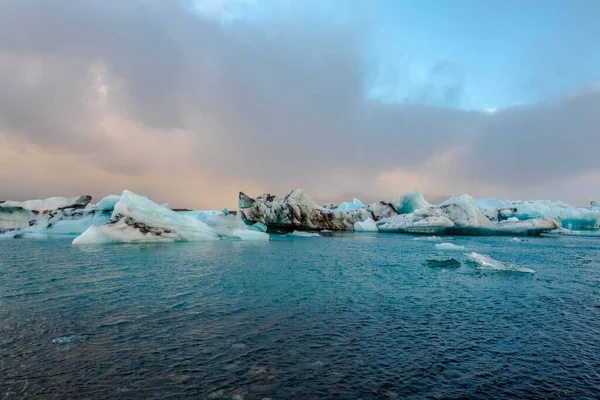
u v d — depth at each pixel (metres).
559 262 20.92
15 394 4.75
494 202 67.94
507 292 11.84
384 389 5.11
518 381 5.48
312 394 4.92
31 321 7.80
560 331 7.87
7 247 23.44
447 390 5.14
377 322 8.21
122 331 7.26
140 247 23.94
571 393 5.15
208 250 23.17
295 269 16.03
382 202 60.22
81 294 10.40
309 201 57.75
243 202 52.97
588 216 58.12
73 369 5.51
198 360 5.93
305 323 8.02
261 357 6.10
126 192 28.31
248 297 10.40
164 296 10.31
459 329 7.86
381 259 20.56
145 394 4.82
